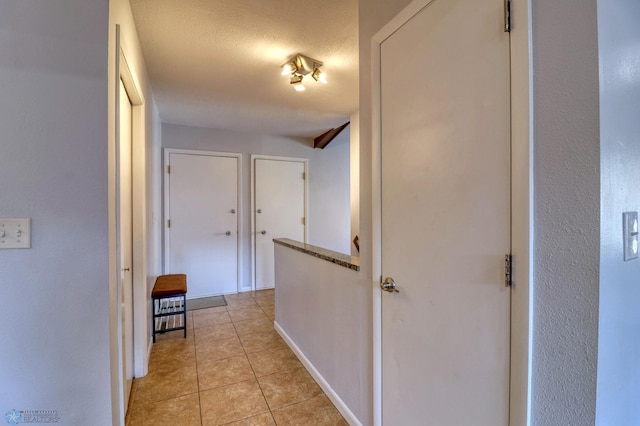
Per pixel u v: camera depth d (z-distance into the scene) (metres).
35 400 1.08
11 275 1.05
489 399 0.85
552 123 0.69
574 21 0.66
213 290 4.05
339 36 1.96
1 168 1.03
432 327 1.06
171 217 3.81
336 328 1.78
